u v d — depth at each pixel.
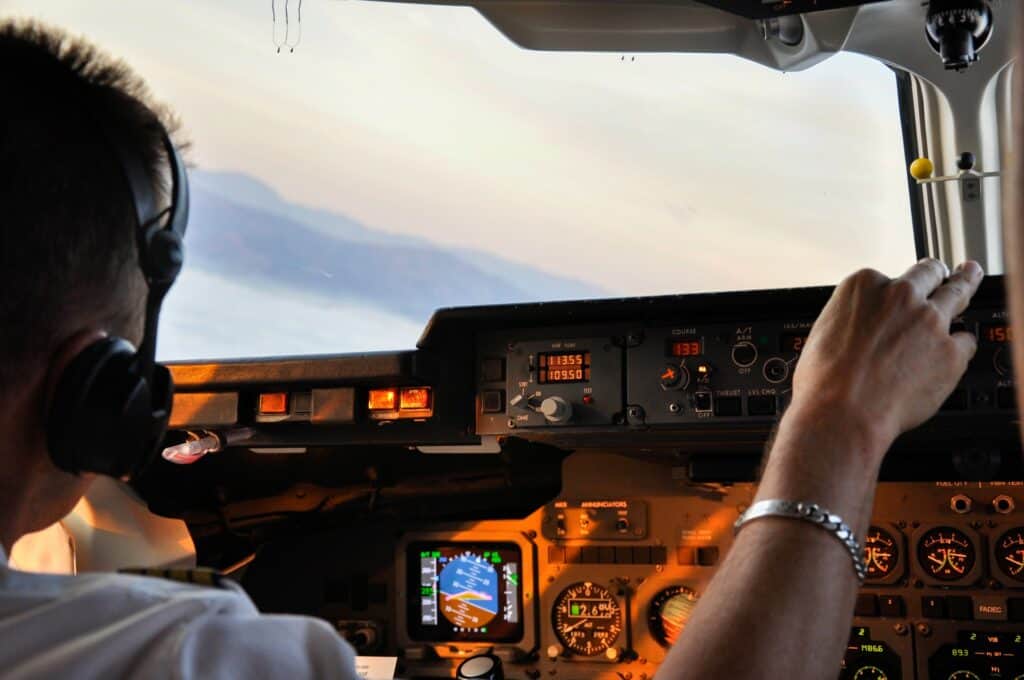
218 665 0.65
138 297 0.77
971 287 0.93
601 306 2.31
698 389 2.31
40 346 0.70
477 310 2.36
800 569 0.73
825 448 0.78
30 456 0.73
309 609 2.87
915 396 0.84
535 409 2.41
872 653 2.47
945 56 2.55
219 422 2.52
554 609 2.67
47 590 0.67
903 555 2.46
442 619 2.78
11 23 0.80
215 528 2.88
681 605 2.60
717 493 2.59
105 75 0.80
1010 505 2.40
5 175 0.67
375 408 2.47
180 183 0.79
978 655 2.41
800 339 2.26
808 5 2.39
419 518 3.00
